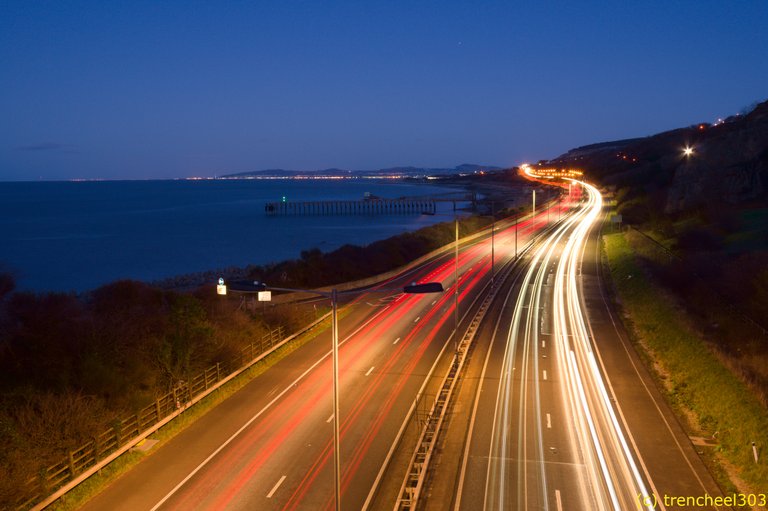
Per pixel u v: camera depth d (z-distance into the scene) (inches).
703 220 3272.6
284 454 1077.1
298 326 1941.4
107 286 1993.1
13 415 1032.8
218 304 1915.6
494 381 1448.1
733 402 1211.2
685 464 1027.3
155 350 1395.2
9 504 843.4
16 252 4987.7
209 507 904.3
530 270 3068.4
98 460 1019.9
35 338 1262.3
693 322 1802.4
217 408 1301.7
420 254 3572.8
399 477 994.1
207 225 7357.3
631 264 2864.2
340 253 3065.9
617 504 901.2
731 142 3816.4
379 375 1508.4
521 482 967.0
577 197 7293.3
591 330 1914.4
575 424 1192.8
